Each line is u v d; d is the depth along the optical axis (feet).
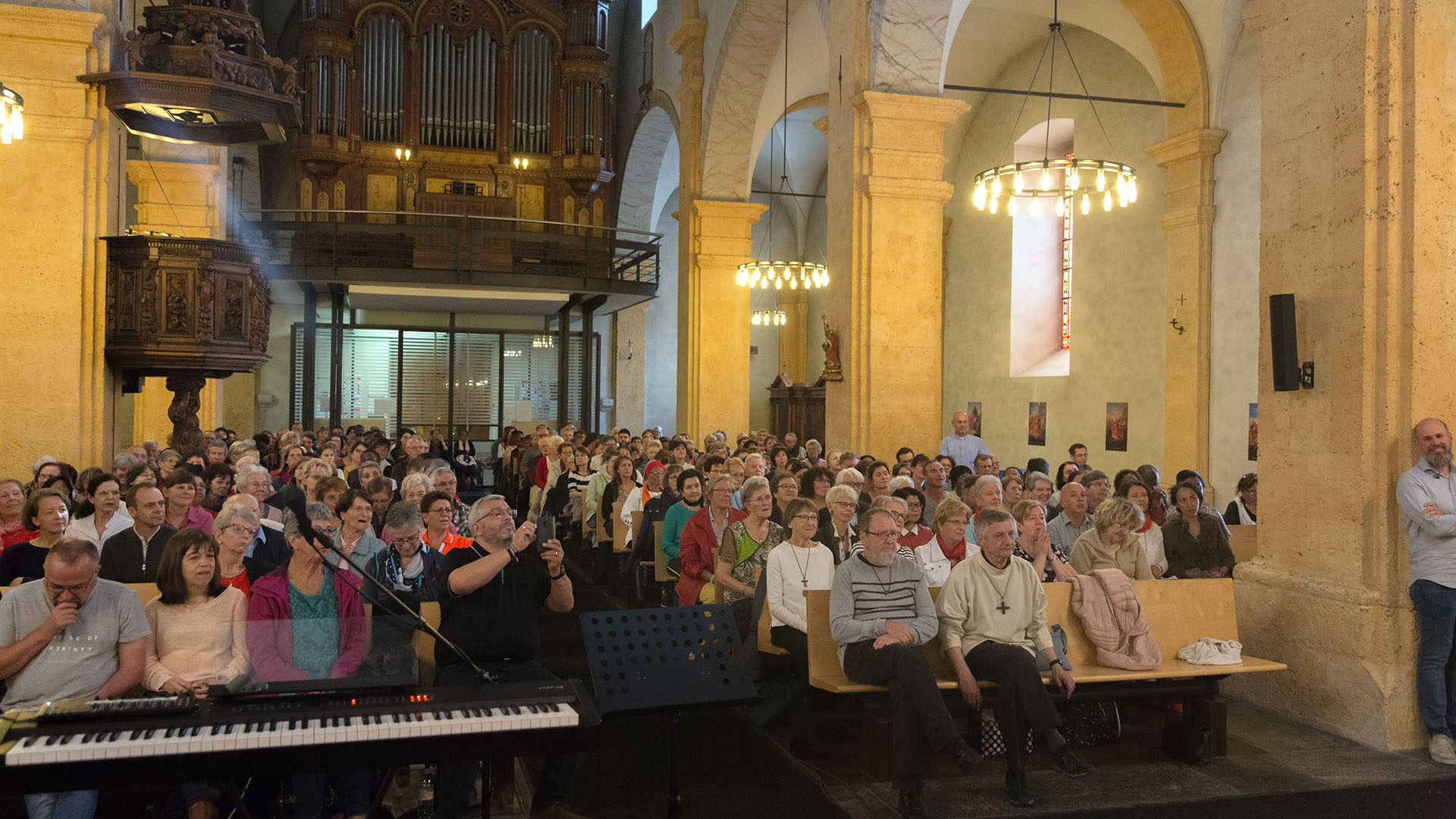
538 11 76.18
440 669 14.78
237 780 14.48
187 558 13.65
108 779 10.68
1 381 29.50
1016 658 16.81
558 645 26.73
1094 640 18.52
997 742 18.43
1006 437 61.77
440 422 74.84
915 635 16.96
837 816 15.79
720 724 20.48
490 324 75.97
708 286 60.80
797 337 91.86
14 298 29.55
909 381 36.35
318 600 14.87
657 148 81.87
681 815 15.71
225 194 51.34
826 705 18.84
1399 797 16.42
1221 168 43.98
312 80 71.51
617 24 86.22
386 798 16.07
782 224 91.91
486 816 13.78
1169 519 23.77
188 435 34.45
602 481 37.60
